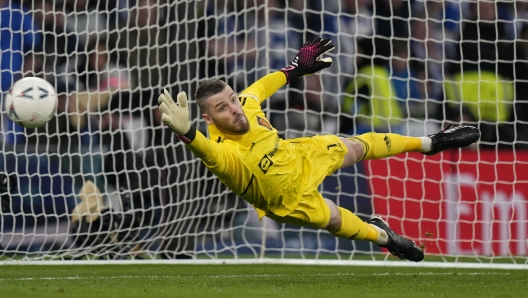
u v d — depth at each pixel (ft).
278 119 123.03
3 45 118.32
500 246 101.24
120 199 95.96
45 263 88.12
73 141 112.88
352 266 85.61
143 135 100.73
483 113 124.57
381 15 130.11
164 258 99.86
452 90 126.41
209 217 104.06
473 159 103.50
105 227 100.12
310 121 123.65
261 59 124.98
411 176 103.14
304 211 56.44
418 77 127.44
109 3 120.47
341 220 57.93
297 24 128.36
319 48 63.67
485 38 128.36
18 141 111.24
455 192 102.27
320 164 57.57
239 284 57.77
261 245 93.91
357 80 126.62
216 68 103.50
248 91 59.77
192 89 109.81
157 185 99.55
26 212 101.91
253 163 54.54
